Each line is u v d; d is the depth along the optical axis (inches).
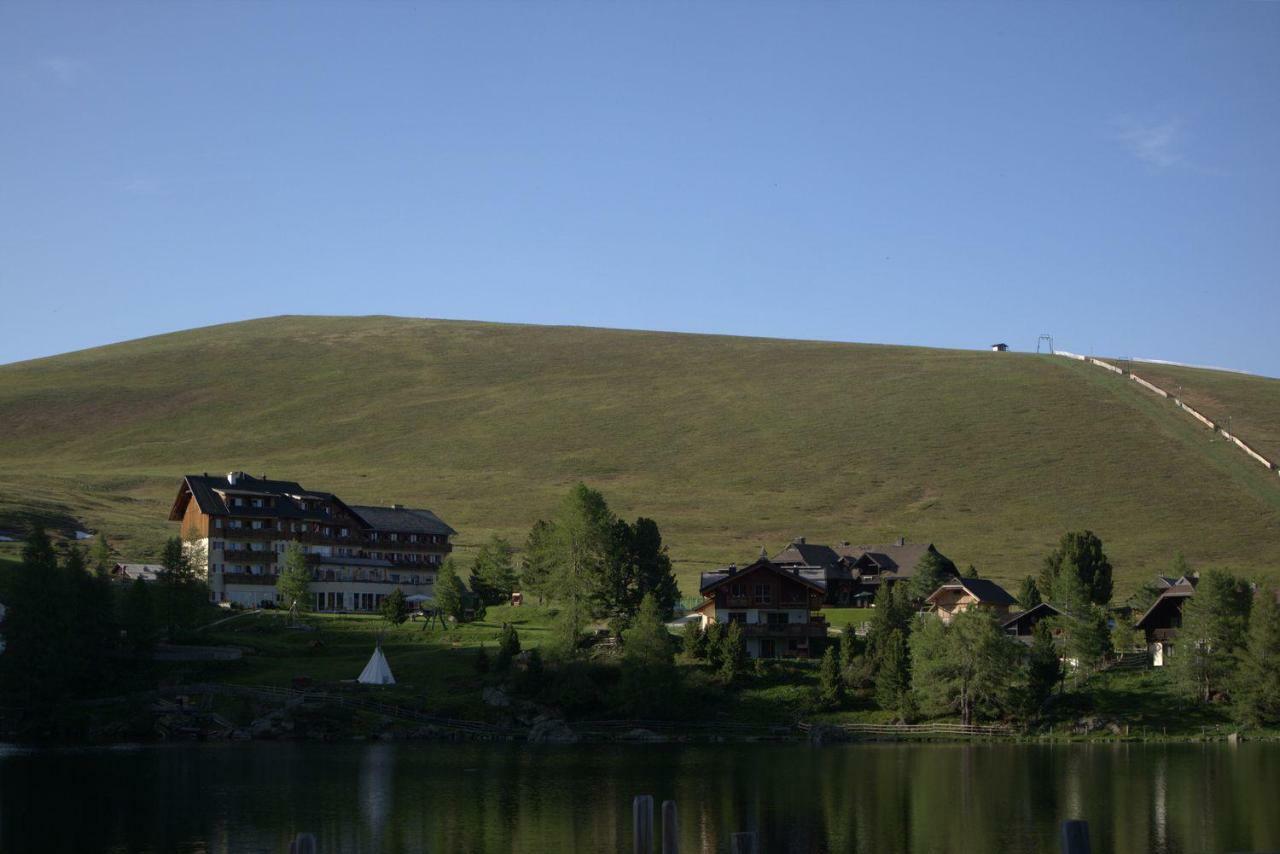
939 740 4877.0
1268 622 5068.9
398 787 3767.2
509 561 7268.7
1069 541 7283.5
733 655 5359.3
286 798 3592.5
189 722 4921.3
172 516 7377.0
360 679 5241.1
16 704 4933.6
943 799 3595.0
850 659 5418.3
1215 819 3297.2
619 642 5679.1
